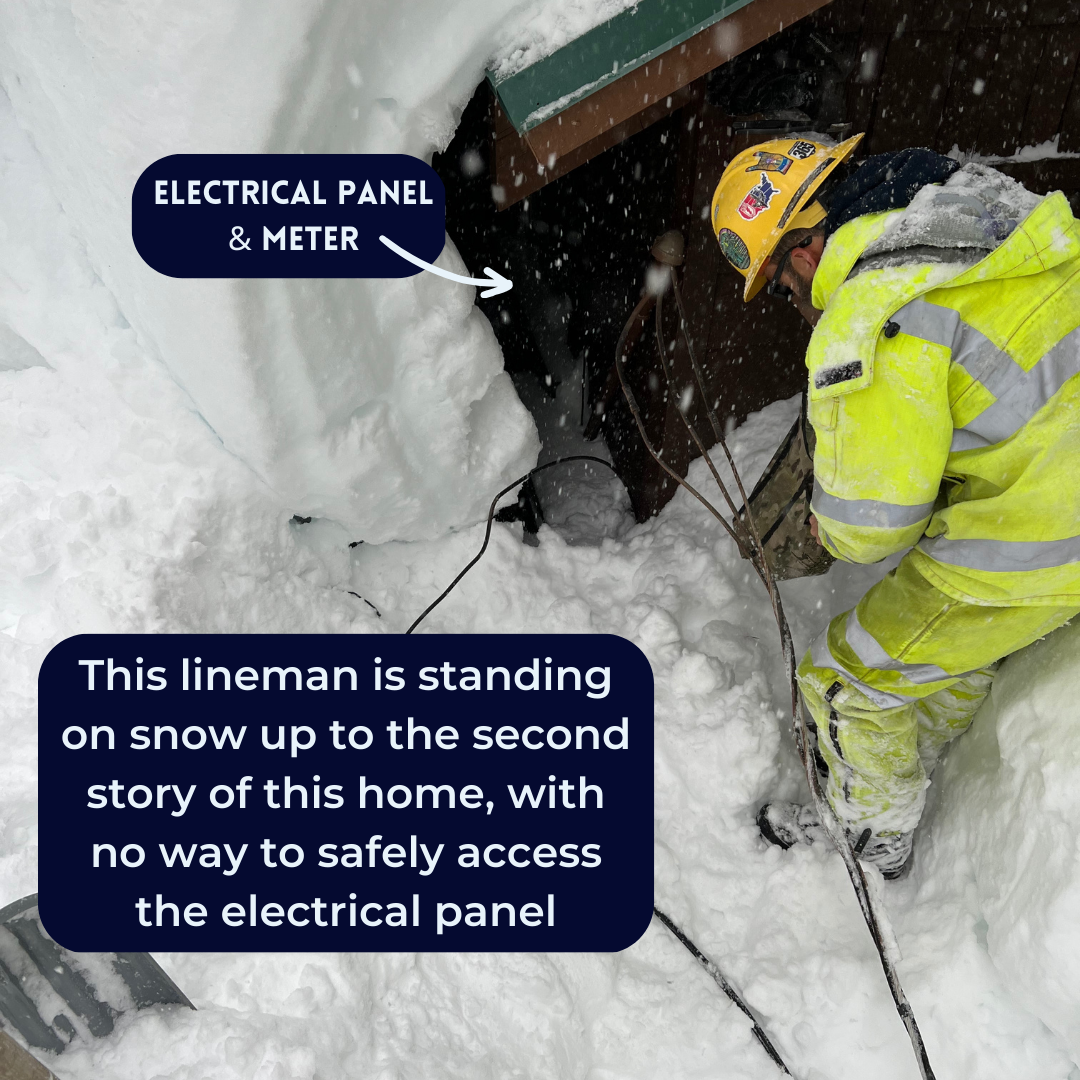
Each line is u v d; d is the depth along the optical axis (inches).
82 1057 69.3
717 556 114.4
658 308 92.0
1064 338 63.7
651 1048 80.5
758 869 91.4
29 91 79.0
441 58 73.4
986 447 67.2
